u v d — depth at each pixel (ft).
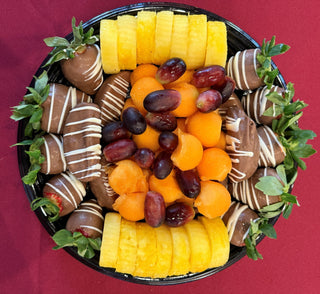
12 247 1.34
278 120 1.22
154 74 1.18
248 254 1.21
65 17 1.36
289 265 1.50
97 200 1.20
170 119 1.14
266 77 1.18
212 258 1.17
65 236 1.10
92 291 1.39
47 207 1.13
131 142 1.13
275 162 1.22
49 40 1.09
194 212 1.17
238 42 1.25
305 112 1.50
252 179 1.23
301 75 1.50
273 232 1.18
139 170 1.15
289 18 1.49
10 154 1.33
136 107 1.19
